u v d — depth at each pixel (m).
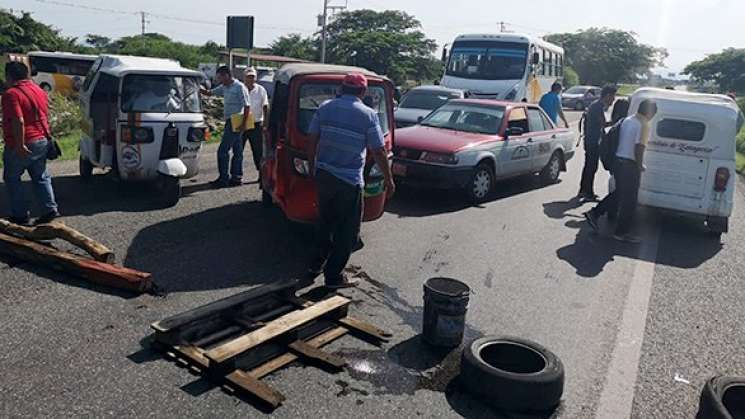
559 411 3.90
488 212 9.17
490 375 3.86
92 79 8.72
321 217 5.52
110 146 8.13
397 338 4.74
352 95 5.36
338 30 78.62
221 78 9.10
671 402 4.10
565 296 5.89
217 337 4.44
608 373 4.43
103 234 6.61
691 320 5.52
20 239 5.85
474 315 5.29
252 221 7.55
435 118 10.91
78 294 5.04
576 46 88.94
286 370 4.15
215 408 3.64
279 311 4.96
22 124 6.34
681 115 8.51
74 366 3.96
